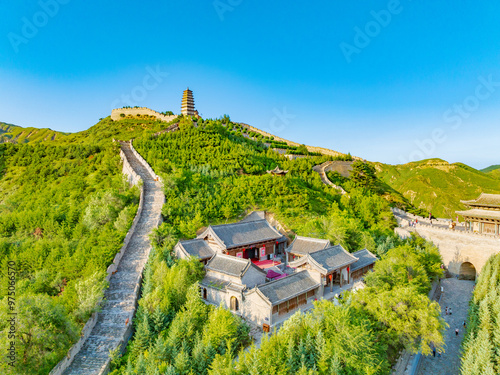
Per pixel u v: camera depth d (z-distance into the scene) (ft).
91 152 393.50
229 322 118.62
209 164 329.52
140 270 173.17
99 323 139.23
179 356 104.88
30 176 343.26
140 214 227.81
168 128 508.94
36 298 113.60
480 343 121.29
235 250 194.49
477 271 223.30
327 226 223.30
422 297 121.29
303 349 104.42
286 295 143.84
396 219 298.35
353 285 179.42
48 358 109.70
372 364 101.91
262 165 363.56
